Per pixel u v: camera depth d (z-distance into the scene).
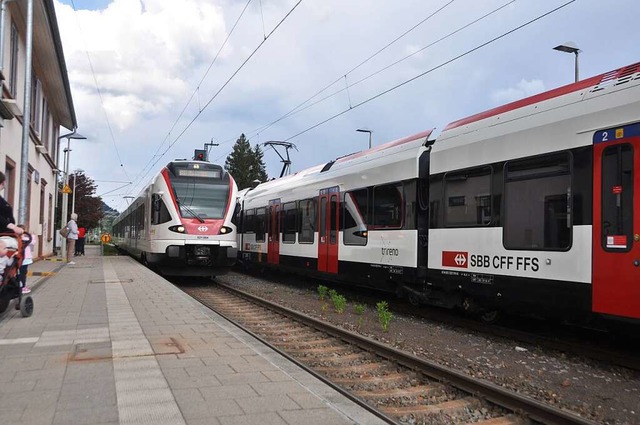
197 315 8.49
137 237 21.91
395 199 11.03
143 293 11.11
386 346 7.07
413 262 10.34
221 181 16.75
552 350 7.63
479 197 8.60
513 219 7.91
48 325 7.39
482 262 8.45
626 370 6.55
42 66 21.20
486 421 4.77
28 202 19.39
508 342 8.21
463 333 8.95
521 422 4.77
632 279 6.16
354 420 3.97
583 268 6.77
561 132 7.21
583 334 8.77
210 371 5.20
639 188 6.14
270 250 18.44
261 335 8.80
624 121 6.40
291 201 16.77
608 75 6.94
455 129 9.43
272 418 3.97
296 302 12.94
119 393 4.46
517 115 8.08
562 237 7.10
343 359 7.18
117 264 19.88
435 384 5.88
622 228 6.31
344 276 13.04
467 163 8.90
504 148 8.16
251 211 21.27
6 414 3.92
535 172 7.59
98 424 3.75
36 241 21.53
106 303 9.59
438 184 9.59
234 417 3.97
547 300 7.29
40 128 21.97
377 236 11.60
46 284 12.51
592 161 6.75
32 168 19.39
